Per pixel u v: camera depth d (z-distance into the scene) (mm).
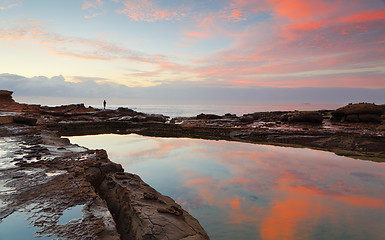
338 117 26672
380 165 11414
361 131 18578
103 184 5891
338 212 6293
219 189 8125
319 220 5836
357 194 7656
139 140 19000
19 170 5078
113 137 20328
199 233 4062
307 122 26047
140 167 11062
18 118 14586
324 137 17906
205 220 5750
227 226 5430
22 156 6406
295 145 16828
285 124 25922
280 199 7188
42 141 9039
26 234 2619
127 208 4602
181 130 23641
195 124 26938
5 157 6219
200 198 7285
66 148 8258
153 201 4809
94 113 33625
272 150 15219
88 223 2979
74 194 3873
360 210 6422
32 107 32500
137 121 29328
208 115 34844
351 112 24859
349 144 15820
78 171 5203
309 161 12305
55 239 2561
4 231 2658
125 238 3867
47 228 2775
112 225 3109
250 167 11148
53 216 3094
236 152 14594
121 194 5230
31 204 3426
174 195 7586
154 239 3391
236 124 26766
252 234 5066
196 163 11812
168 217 4082
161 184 8680
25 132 11062
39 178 4586
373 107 23969
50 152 7266
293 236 4969
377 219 5887
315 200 7180
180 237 3553
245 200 7152
